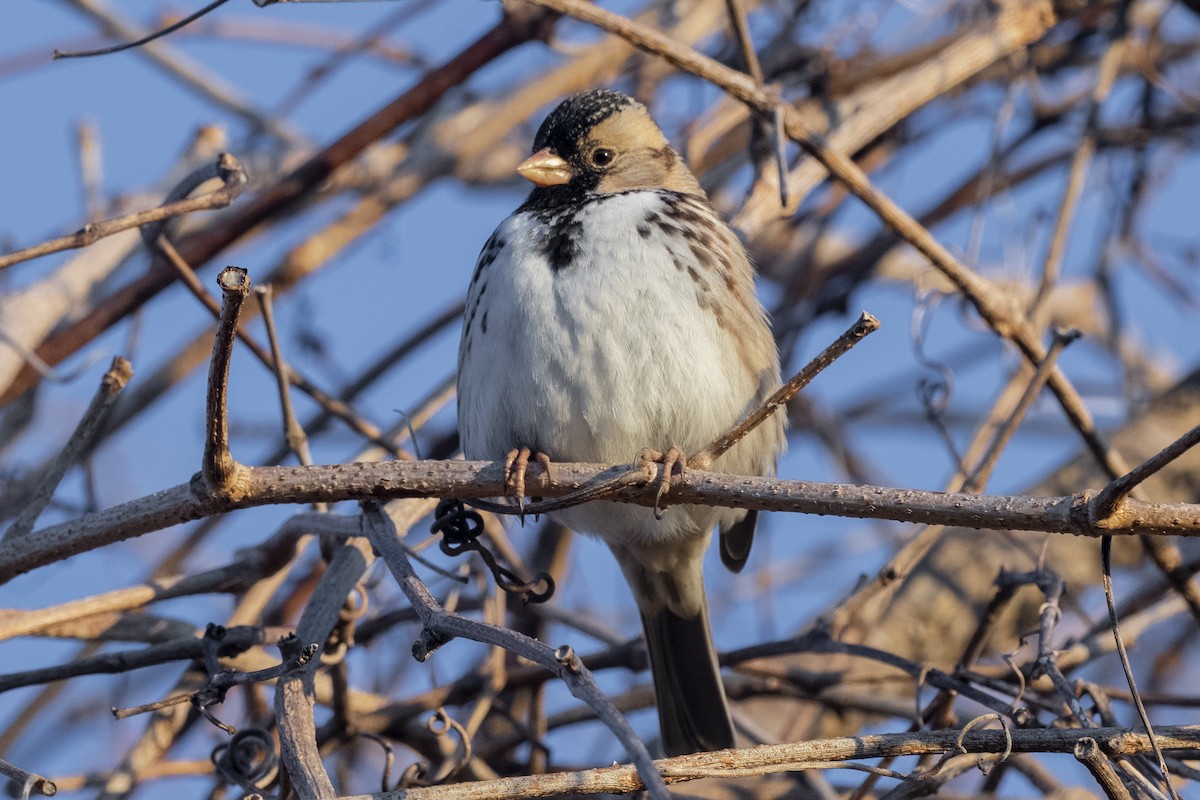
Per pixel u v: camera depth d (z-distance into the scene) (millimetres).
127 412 11766
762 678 10070
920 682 8508
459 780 9352
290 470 6906
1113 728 6934
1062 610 10219
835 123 12062
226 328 6148
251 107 12844
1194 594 9188
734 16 9555
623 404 8516
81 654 11125
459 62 11156
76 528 7316
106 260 10961
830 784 9594
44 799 8992
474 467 7031
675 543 9508
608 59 12578
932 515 6527
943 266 9500
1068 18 12273
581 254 8680
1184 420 11102
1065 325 13664
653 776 5477
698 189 10281
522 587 8117
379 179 12562
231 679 7082
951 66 10672
